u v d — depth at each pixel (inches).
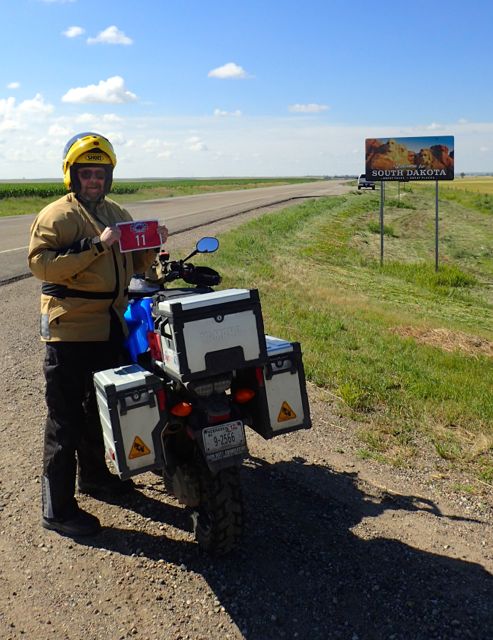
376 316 414.9
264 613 120.7
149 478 173.2
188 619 119.0
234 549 139.5
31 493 163.2
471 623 119.3
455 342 370.0
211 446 123.2
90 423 156.6
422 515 159.3
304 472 179.3
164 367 127.0
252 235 843.4
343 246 930.1
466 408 235.8
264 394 131.5
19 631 115.0
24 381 247.8
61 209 133.1
